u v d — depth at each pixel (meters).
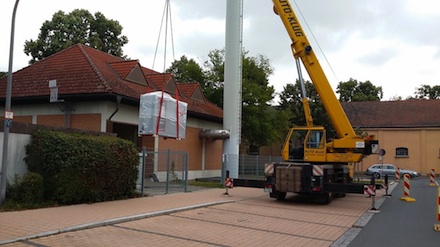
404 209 15.06
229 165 23.09
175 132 14.60
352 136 16.50
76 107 19.17
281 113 37.59
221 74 35.44
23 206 10.54
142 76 22.59
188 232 9.10
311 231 10.02
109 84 18.72
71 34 38.59
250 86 33.16
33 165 11.52
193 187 19.64
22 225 8.48
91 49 23.97
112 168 12.93
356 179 33.66
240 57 24.67
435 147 46.28
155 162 17.78
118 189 13.36
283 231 9.84
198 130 26.48
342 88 69.81
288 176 15.66
